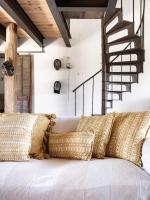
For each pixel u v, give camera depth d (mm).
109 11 4211
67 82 6727
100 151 2244
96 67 6660
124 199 1713
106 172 1847
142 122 2197
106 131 2303
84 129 2404
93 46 6668
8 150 2166
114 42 5051
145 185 1733
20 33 6219
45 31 6031
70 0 3895
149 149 1888
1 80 6820
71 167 1953
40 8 4426
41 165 2023
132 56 6340
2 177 1792
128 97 6543
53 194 1700
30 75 6652
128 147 2137
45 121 2535
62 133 2438
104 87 5309
